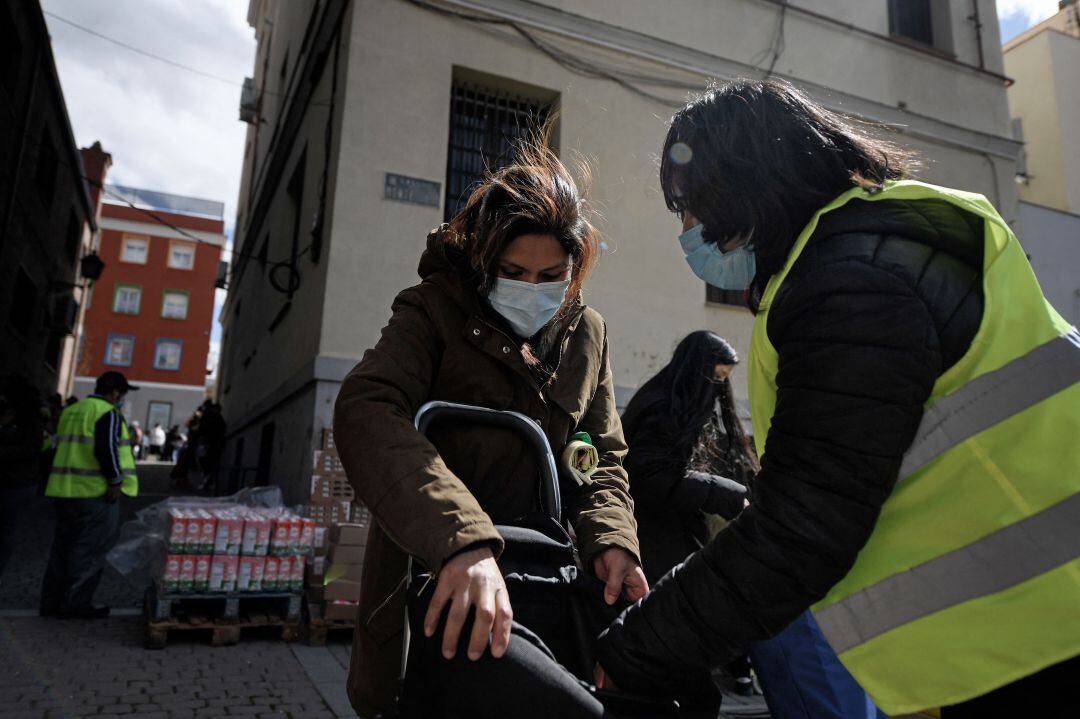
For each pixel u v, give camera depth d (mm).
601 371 1632
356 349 5629
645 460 2504
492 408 1391
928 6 9461
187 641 4152
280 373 7566
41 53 12141
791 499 863
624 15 7195
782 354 928
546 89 6723
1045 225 9383
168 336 37062
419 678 976
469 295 1415
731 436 2904
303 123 8062
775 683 1957
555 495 1308
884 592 929
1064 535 850
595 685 1080
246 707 3152
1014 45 14805
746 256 1243
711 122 1100
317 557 4418
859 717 1841
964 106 9008
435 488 1027
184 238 37781
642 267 6797
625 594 1246
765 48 7848
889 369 838
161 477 18234
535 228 1344
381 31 6121
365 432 1126
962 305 896
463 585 926
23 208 12695
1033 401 886
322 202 6254
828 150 1050
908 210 951
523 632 999
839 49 8297
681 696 1064
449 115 6375
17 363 14086
